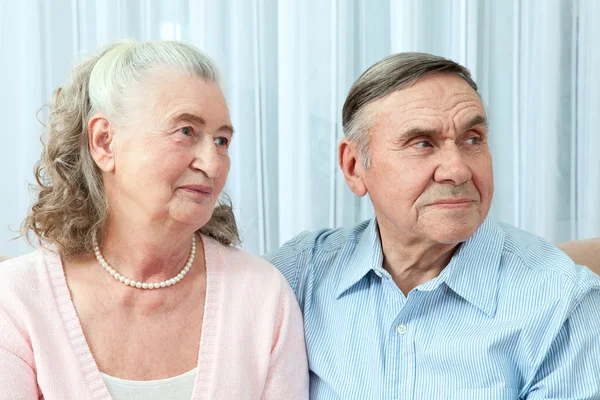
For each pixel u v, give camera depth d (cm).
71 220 107
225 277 114
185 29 211
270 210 219
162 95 102
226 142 109
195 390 103
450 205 107
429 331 115
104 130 105
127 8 208
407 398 112
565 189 227
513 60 225
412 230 111
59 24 206
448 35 221
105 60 106
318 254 131
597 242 139
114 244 108
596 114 221
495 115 227
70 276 108
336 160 215
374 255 119
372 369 115
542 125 223
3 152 207
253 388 108
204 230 120
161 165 100
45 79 206
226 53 211
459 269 115
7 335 99
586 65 223
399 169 109
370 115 113
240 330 109
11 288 102
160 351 106
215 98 105
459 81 111
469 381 110
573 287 109
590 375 108
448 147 108
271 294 114
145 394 102
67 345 101
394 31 216
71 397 99
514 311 112
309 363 119
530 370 110
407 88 110
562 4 222
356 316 120
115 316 106
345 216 218
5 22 204
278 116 216
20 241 209
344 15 212
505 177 229
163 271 109
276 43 215
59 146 109
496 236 120
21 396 97
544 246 122
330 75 213
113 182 106
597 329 109
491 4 223
